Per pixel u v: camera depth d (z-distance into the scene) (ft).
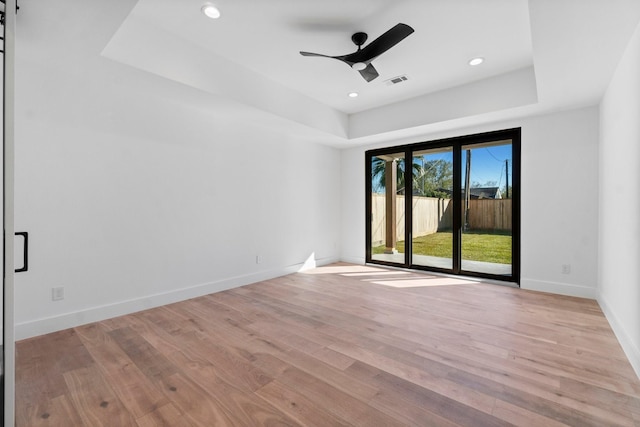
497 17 8.04
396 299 11.21
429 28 8.54
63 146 8.49
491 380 5.98
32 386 5.86
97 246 9.14
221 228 12.47
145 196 10.19
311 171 16.87
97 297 9.15
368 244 17.78
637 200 6.63
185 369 6.46
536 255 12.25
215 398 5.49
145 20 8.28
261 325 8.84
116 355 7.06
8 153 3.85
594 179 11.05
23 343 7.64
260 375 6.22
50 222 8.30
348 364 6.63
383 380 6.02
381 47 7.99
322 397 5.50
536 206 12.22
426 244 16.20
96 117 9.07
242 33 8.87
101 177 9.20
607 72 8.54
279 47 9.65
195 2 7.50
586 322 8.87
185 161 11.25
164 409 5.20
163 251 10.67
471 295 11.62
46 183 8.23
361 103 14.61
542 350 7.20
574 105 11.09
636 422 4.78
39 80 8.09
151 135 10.29
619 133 8.14
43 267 8.20
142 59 8.34
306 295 11.79
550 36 6.88
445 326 8.66
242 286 13.15
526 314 9.55
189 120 11.34
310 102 13.92
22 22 6.40
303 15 8.02
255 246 13.85
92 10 6.09
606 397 5.42
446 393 5.58
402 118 14.23
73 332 8.33
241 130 13.17
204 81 9.75
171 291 10.88
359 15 7.98
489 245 14.11
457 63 10.63
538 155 12.17
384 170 18.45
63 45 7.28
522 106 11.15
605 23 6.40
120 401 5.41
